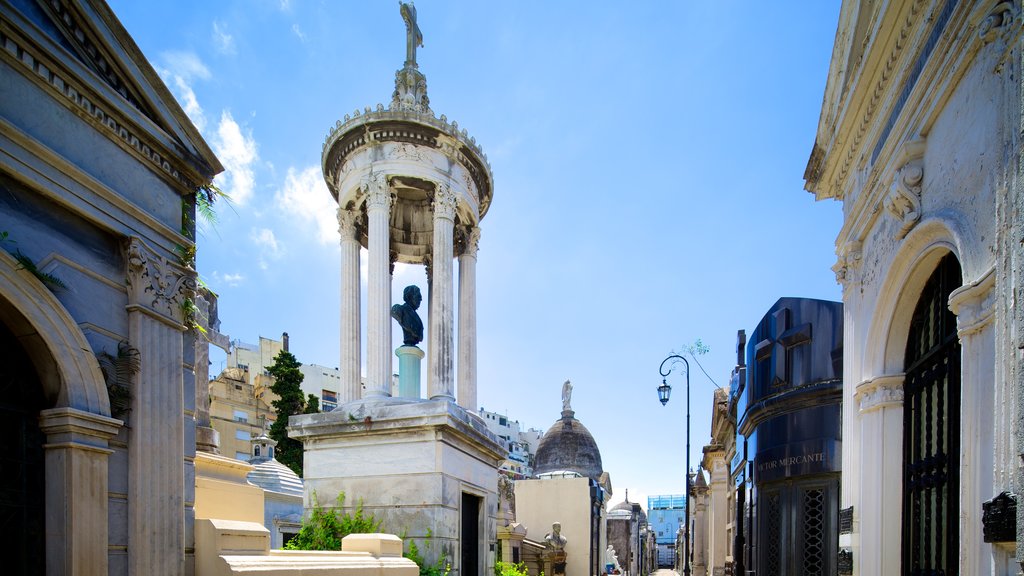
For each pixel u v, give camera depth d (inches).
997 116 192.7
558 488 1370.6
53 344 206.1
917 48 261.1
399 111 521.3
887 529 299.9
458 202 561.9
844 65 348.2
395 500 458.3
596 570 1403.8
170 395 249.6
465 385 584.1
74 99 220.4
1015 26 180.1
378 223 517.0
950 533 245.6
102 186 226.4
